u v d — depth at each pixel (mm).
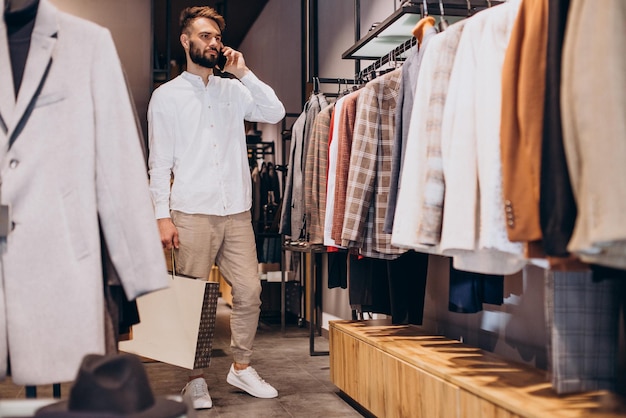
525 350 2303
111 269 1355
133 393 925
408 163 1983
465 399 1753
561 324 1535
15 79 1317
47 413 866
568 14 1278
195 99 2842
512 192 1429
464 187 1657
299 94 6543
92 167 1304
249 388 2965
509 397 1582
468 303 2111
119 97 1354
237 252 2912
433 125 1834
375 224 2600
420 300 2654
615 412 1429
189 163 2818
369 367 2512
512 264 1674
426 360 2082
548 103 1268
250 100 3012
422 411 2023
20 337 1218
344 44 4863
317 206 3299
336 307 4707
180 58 10438
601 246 1108
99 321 1271
